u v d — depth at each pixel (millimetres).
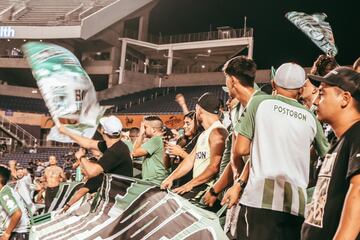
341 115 2338
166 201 3859
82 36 30172
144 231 3885
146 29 34562
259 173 2912
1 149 28719
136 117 25781
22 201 5883
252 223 2883
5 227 5691
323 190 2320
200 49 33219
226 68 3449
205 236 3426
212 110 4121
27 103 32000
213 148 3957
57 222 4859
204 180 3934
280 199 2863
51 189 7250
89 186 4992
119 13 31703
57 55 5168
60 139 7234
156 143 5359
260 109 3000
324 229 2246
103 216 4301
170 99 29094
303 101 3838
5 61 32688
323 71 4055
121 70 32344
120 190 4242
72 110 5211
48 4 33281
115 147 4840
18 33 30797
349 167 2137
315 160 3486
